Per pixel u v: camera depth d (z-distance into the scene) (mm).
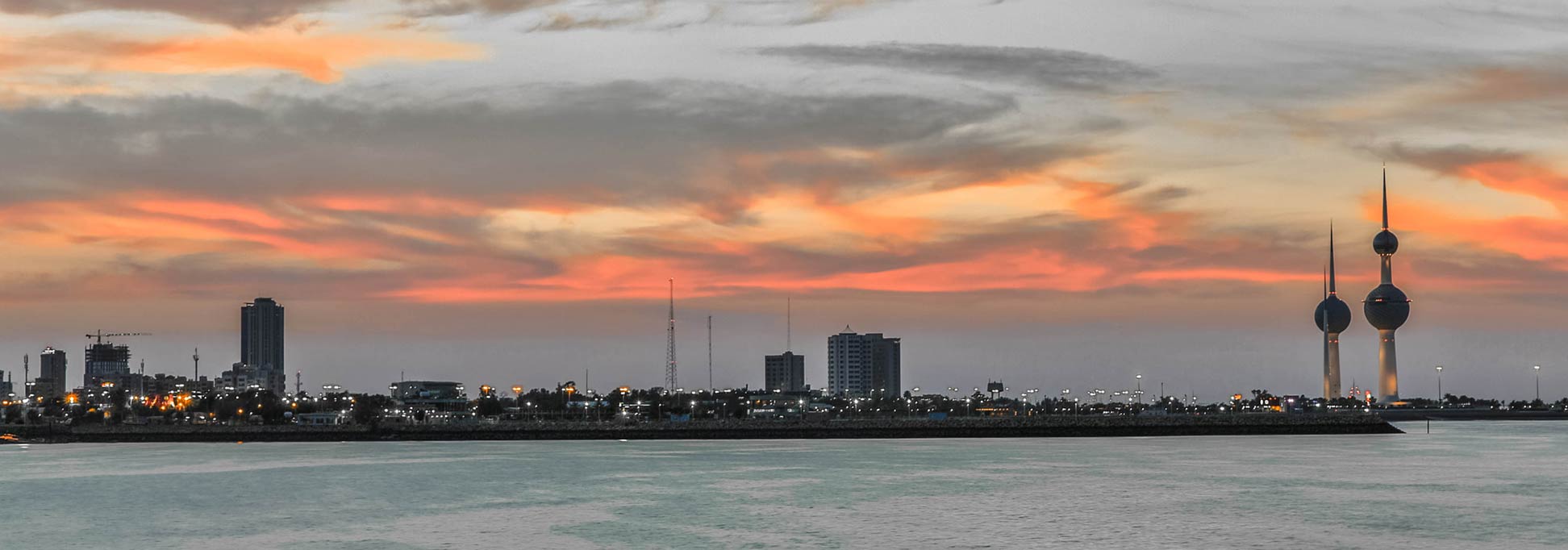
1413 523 177625
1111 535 168250
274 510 198250
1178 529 172750
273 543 165625
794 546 159750
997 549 157750
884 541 163375
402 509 198250
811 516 186250
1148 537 166250
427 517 188000
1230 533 169500
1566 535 167000
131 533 175625
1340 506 196125
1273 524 177125
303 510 198750
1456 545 160000
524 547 160000
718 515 188375
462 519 185750
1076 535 167750
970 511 191125
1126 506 197750
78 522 187500
